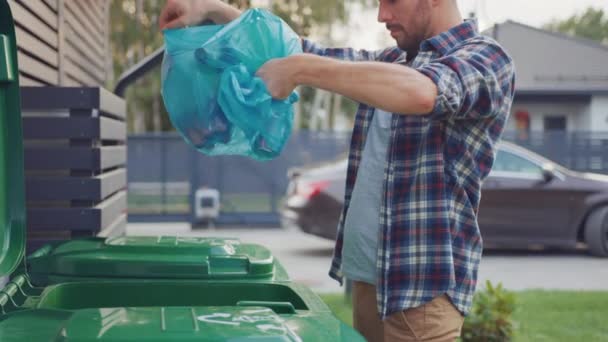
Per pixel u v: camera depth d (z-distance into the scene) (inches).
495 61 86.9
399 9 93.4
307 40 114.2
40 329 62.3
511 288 337.7
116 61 1315.2
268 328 60.8
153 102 1604.3
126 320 61.5
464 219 92.0
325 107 1814.7
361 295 102.7
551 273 385.7
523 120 1047.0
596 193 434.6
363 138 101.3
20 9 149.7
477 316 202.4
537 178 429.7
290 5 1423.5
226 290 86.6
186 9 94.7
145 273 94.1
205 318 62.7
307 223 419.2
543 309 270.8
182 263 94.3
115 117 158.6
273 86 76.3
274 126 82.0
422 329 91.4
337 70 74.9
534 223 428.1
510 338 203.3
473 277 92.6
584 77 1029.8
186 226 627.5
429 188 91.0
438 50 91.2
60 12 198.7
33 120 134.2
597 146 667.4
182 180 607.5
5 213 84.0
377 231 96.1
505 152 432.1
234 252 101.9
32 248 134.0
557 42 1018.1
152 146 605.0
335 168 426.6
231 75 78.0
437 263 90.4
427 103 75.8
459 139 90.6
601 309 271.7
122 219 170.2
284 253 454.0
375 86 74.4
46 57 179.9
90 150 134.3
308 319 68.6
